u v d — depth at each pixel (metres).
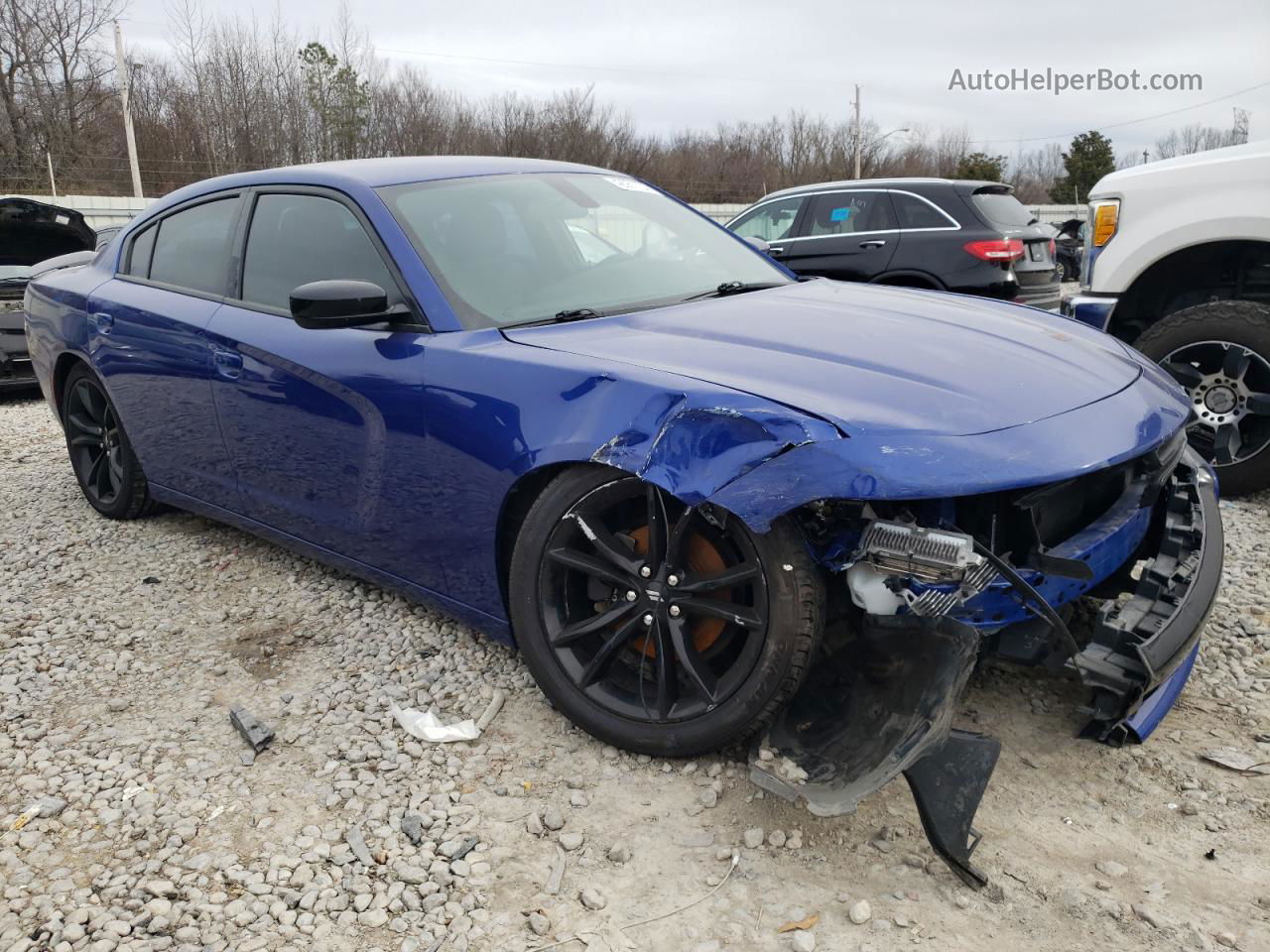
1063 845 2.14
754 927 1.94
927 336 2.61
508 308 2.90
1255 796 2.27
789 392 2.21
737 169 41.47
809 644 2.22
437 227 3.09
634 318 2.83
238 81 35.22
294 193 3.45
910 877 2.06
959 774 2.00
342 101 35.97
